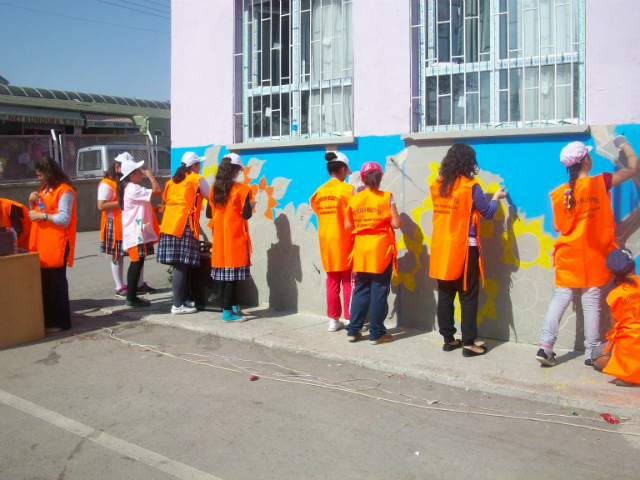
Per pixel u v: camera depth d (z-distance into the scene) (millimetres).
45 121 21578
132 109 25062
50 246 6094
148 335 6078
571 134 4887
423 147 5652
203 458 3453
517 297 5238
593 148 4816
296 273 6691
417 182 5711
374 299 5332
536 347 5129
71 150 16547
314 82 6645
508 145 5176
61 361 5305
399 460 3387
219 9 7164
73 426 3918
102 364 5199
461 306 4945
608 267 4277
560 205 4570
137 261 7129
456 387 4449
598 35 4789
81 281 9164
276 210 6793
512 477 3164
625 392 4090
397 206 5859
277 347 5488
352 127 6262
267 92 7027
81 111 22734
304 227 6566
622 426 3736
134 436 3754
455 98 5676
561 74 5133
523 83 5316
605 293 4824
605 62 4770
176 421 3971
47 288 6238
